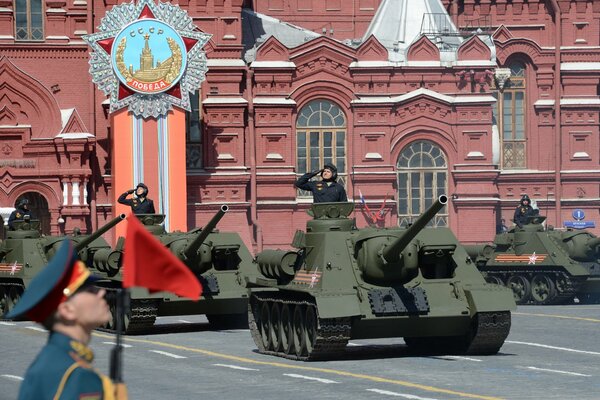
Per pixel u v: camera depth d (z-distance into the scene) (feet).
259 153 350.43
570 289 239.71
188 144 347.15
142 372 132.16
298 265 150.61
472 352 146.92
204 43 329.72
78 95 345.31
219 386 119.03
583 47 377.91
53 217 337.52
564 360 139.85
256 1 379.14
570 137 376.89
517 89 377.71
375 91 355.36
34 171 337.11
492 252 254.88
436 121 355.36
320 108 354.74
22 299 43.98
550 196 374.02
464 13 380.17
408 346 157.99
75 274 44.37
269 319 154.40
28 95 341.00
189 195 345.10
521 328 183.01
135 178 328.08
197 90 348.59
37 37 344.69
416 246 143.33
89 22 344.28
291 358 145.59
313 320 141.28
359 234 145.28
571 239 243.81
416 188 356.38
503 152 376.68
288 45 368.68
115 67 323.98
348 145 354.33
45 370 43.24
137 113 327.26
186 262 188.96
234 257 195.93
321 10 380.78
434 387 115.75
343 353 144.36
